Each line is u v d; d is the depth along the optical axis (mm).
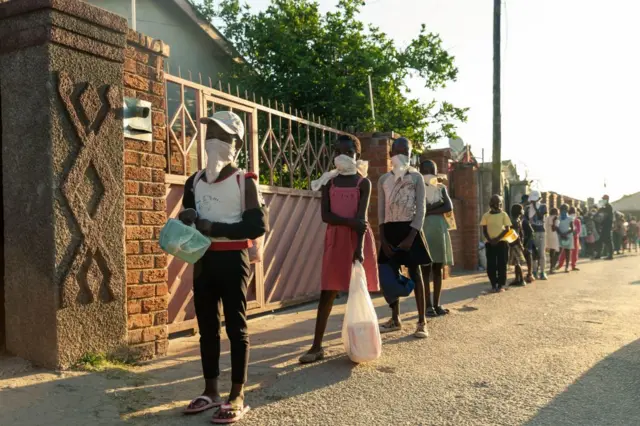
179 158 5992
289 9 12000
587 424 3303
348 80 11742
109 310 4328
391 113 12203
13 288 4133
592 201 32750
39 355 4023
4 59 4168
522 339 5566
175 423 3336
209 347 3607
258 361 4844
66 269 4027
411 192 5902
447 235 7207
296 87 11414
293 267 7973
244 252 3580
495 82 13938
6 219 4164
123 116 4523
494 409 3562
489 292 9422
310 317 7180
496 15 13961
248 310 6945
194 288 3592
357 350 4578
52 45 4012
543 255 12008
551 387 4004
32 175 4043
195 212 3434
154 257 4855
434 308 7117
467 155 15109
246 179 3586
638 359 4746
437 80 13102
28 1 4000
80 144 4156
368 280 4887
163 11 13859
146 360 4715
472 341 5516
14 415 3273
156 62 5012
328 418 3436
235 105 6793
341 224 4797
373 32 12617
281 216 7703
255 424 3336
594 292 9375
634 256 23109
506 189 19297
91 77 4273
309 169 8406
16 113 4121
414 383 4133
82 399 3588
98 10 4273
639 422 3324
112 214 4355
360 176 4949
